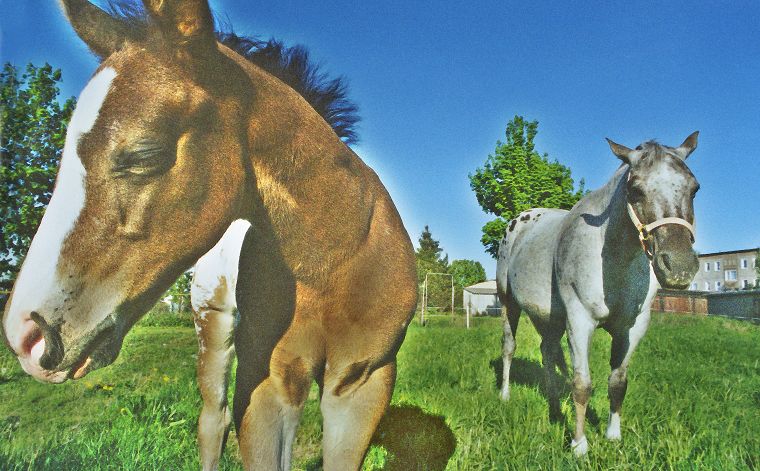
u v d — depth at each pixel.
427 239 54.72
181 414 4.27
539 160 19.84
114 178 1.46
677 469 3.22
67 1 1.53
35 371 1.41
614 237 3.86
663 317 15.94
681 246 3.28
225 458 3.50
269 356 1.97
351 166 2.03
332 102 2.48
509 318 5.72
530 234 5.48
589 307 4.02
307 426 4.26
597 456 3.54
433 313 31.89
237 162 1.67
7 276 5.02
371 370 2.09
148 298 1.58
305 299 1.94
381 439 3.92
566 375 5.79
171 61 1.56
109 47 1.57
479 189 20.62
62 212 1.44
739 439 3.70
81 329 1.45
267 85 1.83
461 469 3.37
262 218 1.82
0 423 4.02
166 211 1.53
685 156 3.71
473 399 4.86
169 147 1.51
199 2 1.57
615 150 3.68
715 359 7.55
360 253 1.98
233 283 2.60
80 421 4.14
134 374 5.83
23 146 4.66
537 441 3.82
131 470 3.16
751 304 21.97
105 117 1.45
